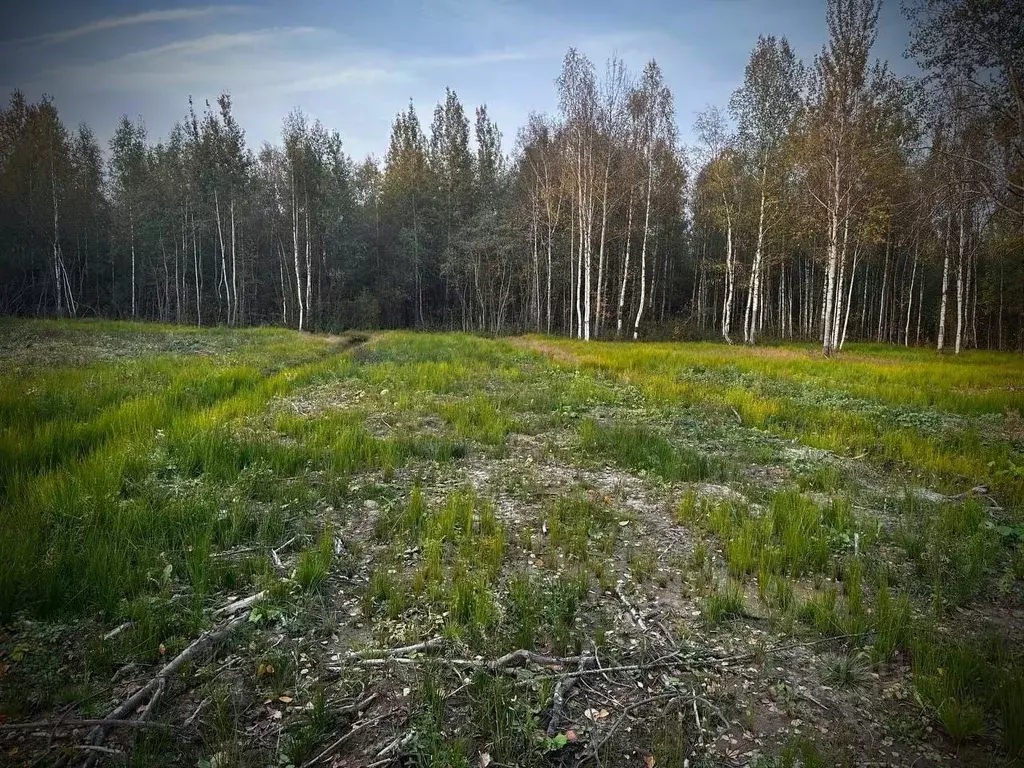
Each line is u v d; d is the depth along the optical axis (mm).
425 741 3080
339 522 5859
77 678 3502
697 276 47844
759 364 19156
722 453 8766
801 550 5266
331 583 4715
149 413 9188
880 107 24938
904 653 4027
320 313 43906
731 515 6051
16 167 40188
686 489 7184
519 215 41250
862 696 3607
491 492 6820
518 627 4152
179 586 4496
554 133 35594
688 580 4910
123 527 5051
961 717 3303
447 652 3814
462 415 10281
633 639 4125
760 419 10875
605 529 5844
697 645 4039
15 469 6273
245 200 43219
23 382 11586
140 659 3670
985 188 19906
